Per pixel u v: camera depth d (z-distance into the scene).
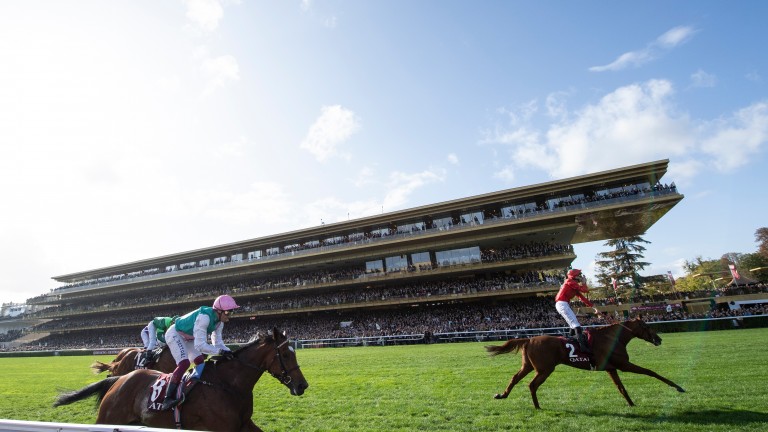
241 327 47.34
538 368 7.84
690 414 6.71
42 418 9.30
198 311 5.72
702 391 8.12
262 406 9.67
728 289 34.12
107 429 3.12
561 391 9.10
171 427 5.07
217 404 5.18
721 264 58.97
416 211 41.06
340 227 45.44
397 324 38.00
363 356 22.03
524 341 8.21
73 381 16.94
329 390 11.38
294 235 48.16
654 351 15.02
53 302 69.31
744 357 11.94
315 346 36.44
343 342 35.41
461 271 39.31
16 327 75.38
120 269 62.81
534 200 38.19
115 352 46.03
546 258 36.22
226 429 5.12
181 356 5.43
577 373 11.32
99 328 58.31
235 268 50.06
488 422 7.09
